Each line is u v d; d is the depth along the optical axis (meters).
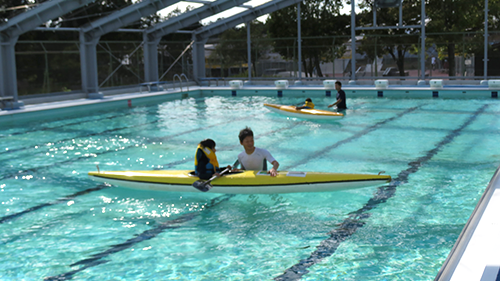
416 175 7.63
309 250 4.85
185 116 15.47
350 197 6.58
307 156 9.25
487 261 2.91
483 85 21.34
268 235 5.31
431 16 25.58
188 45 26.62
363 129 12.20
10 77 16.41
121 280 4.32
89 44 19.48
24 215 6.20
